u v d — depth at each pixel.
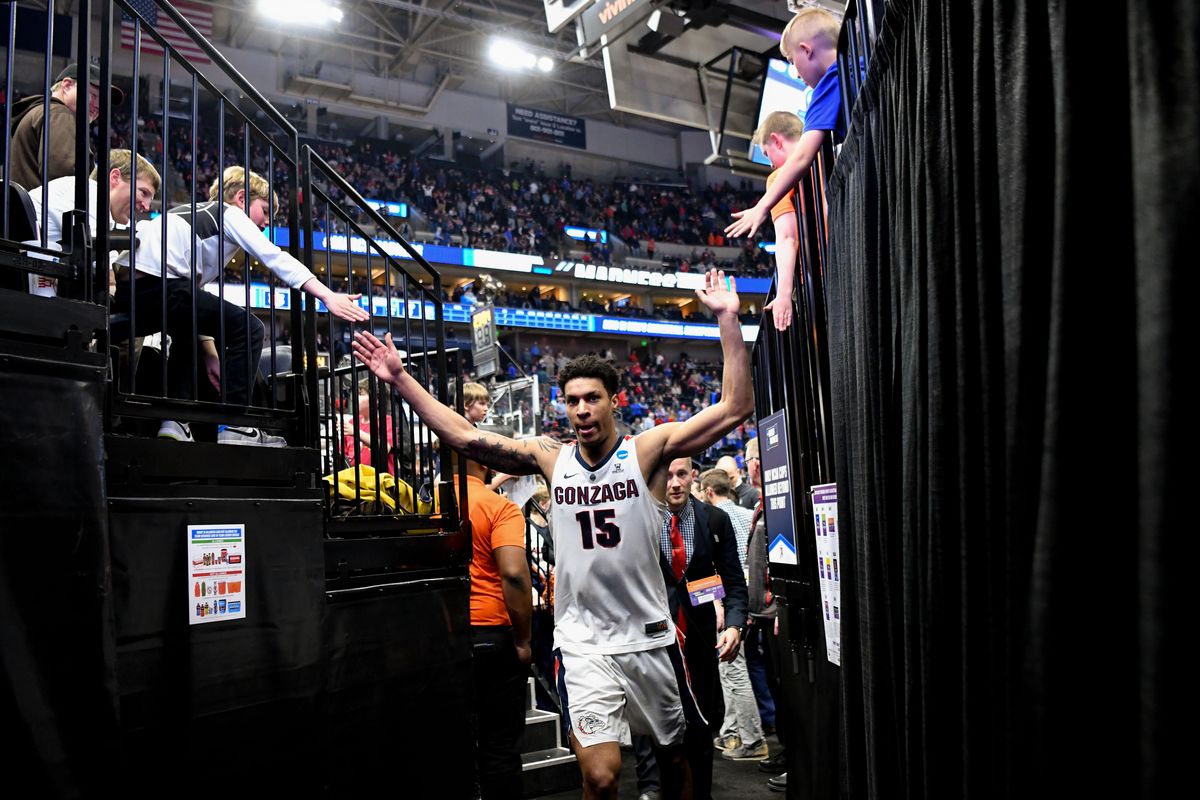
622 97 7.96
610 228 27.75
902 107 1.57
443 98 27.06
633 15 7.45
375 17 23.25
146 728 2.16
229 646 2.42
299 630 2.67
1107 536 0.87
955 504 1.30
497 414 9.57
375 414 3.29
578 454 2.98
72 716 1.83
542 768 4.46
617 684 2.80
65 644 1.86
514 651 3.70
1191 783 0.70
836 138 2.54
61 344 2.02
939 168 1.36
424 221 23.72
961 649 1.29
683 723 2.94
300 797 2.58
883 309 1.78
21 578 1.80
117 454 2.21
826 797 2.74
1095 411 0.88
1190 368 0.72
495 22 23.50
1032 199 1.02
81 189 2.17
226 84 22.59
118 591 2.14
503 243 24.72
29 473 1.86
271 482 2.70
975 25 1.20
